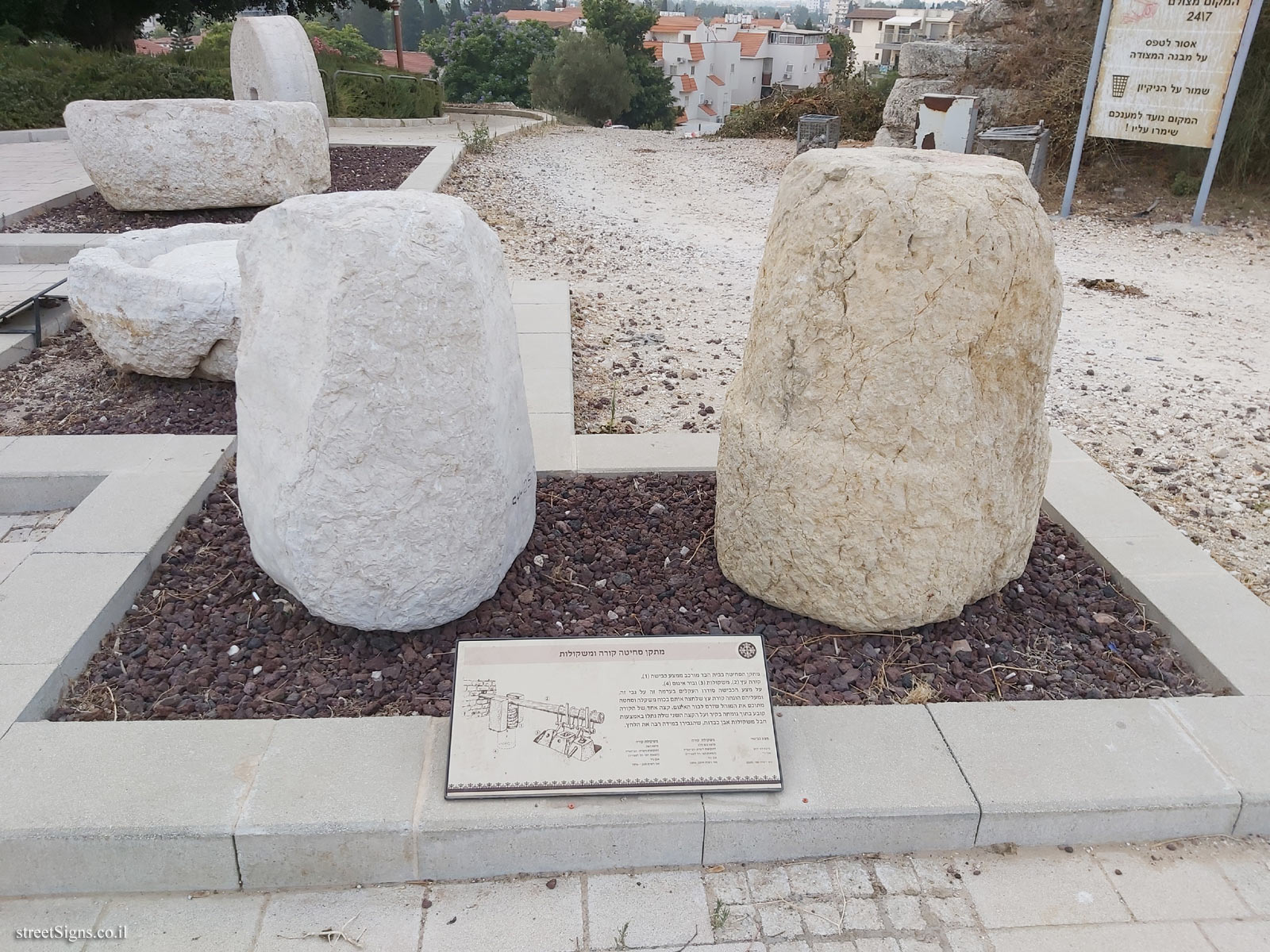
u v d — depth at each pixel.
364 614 2.90
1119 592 3.56
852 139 15.35
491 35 42.94
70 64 14.17
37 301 5.86
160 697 2.84
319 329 2.57
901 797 2.49
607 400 5.24
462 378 2.69
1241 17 8.59
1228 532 4.10
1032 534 3.34
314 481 2.66
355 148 12.49
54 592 3.15
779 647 3.12
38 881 2.37
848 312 2.80
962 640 3.19
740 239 9.23
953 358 2.78
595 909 2.38
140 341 4.86
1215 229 9.45
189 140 8.16
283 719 2.69
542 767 2.47
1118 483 4.26
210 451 4.23
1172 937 2.32
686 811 2.43
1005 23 11.94
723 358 5.97
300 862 2.38
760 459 3.07
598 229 9.26
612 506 3.94
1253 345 6.44
